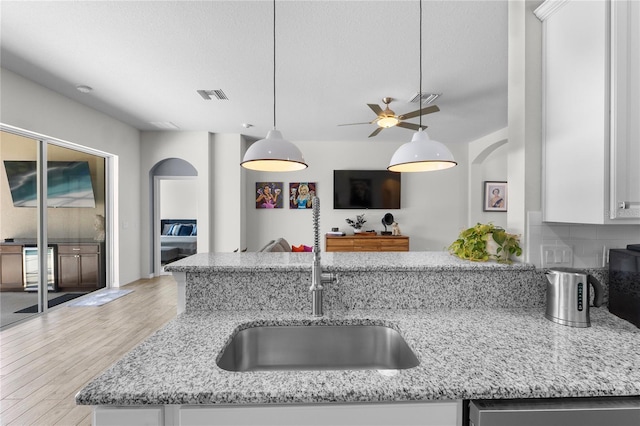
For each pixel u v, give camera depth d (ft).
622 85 3.54
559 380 2.46
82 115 12.72
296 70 9.70
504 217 19.66
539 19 4.61
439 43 8.20
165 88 11.10
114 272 15.24
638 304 3.67
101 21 7.22
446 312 4.20
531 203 4.60
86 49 8.45
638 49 3.55
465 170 19.79
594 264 4.62
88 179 13.85
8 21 7.20
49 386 6.82
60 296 12.21
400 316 4.05
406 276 4.38
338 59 9.01
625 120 3.55
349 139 18.92
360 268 4.32
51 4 6.61
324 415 2.35
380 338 3.98
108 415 2.32
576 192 3.99
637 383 2.42
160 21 7.23
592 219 3.75
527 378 2.48
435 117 14.28
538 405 2.40
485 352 2.96
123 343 8.98
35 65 9.39
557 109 4.31
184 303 4.30
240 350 3.80
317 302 4.02
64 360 7.96
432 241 19.80
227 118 14.65
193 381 2.45
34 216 11.14
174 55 8.78
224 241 17.52
